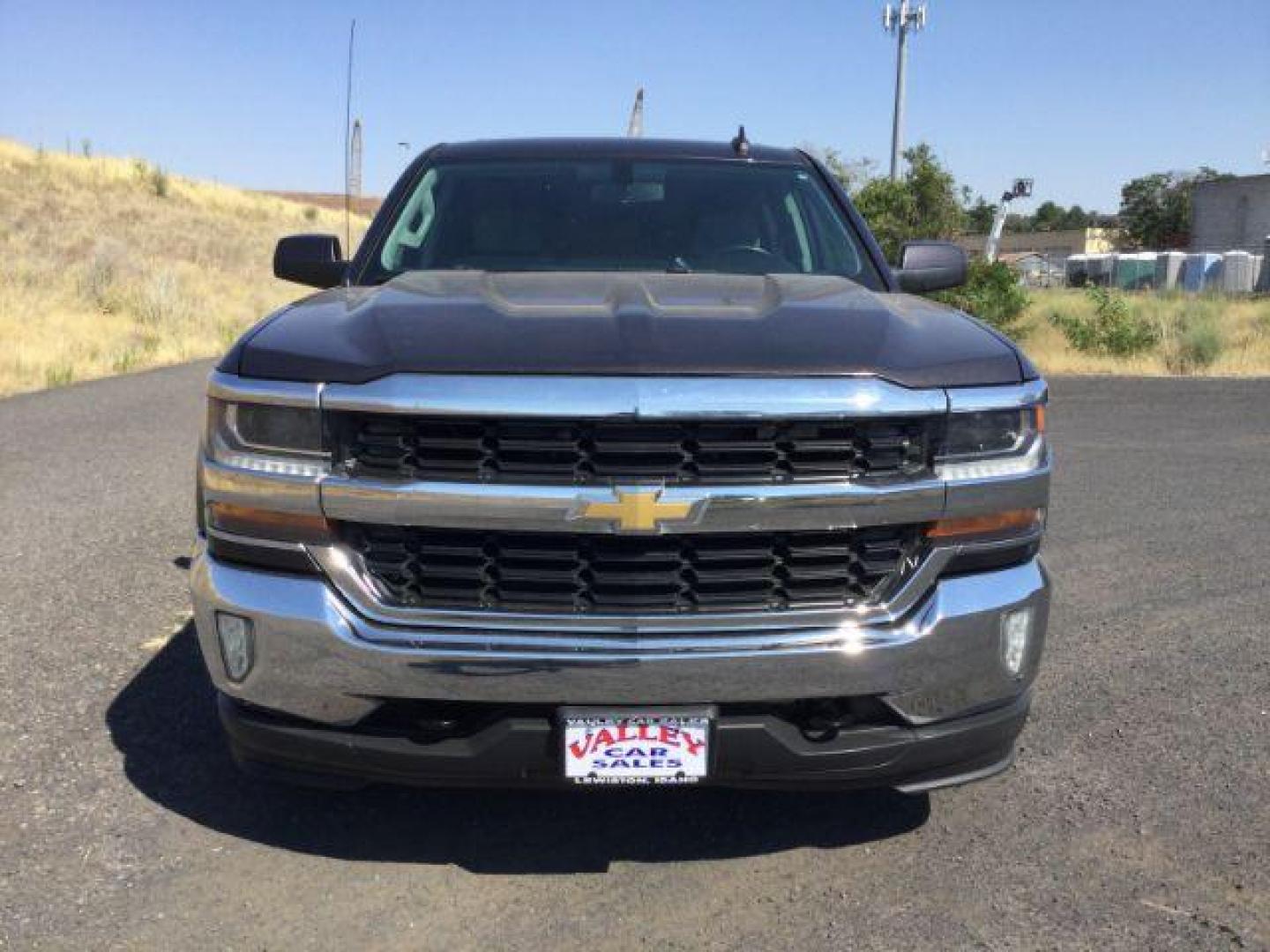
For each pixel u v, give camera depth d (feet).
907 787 9.46
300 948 8.75
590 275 11.84
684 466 8.74
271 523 9.02
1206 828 10.73
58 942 8.68
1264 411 40.14
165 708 12.91
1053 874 9.93
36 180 143.43
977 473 9.25
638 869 9.98
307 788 10.39
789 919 9.25
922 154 100.94
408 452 8.76
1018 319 65.62
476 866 9.98
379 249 13.58
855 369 8.95
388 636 8.76
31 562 18.35
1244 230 192.44
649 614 8.80
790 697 8.84
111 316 62.54
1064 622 16.66
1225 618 16.84
